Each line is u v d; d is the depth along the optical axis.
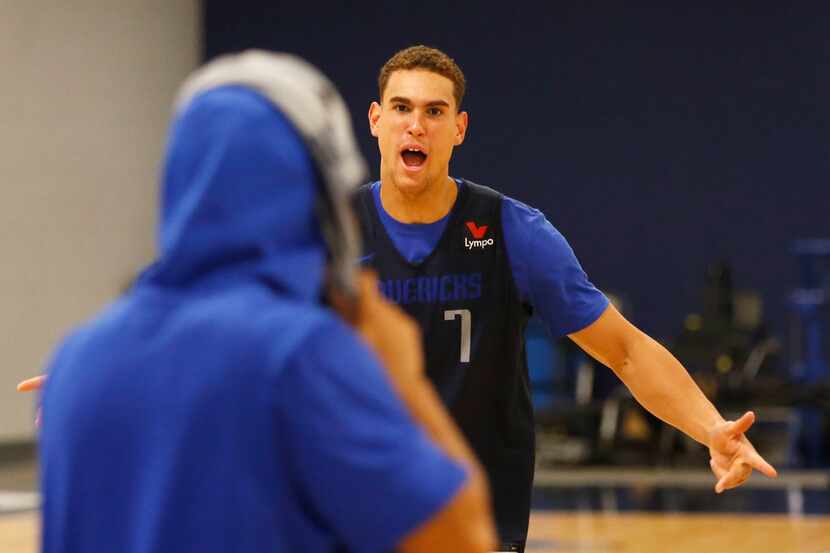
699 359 27.00
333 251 3.36
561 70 34.22
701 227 33.03
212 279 3.24
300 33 36.41
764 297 32.38
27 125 31.34
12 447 30.72
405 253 8.16
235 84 3.35
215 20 37.09
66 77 32.50
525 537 8.08
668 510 21.69
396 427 3.06
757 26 32.72
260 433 3.03
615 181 33.72
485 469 8.03
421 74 8.03
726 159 32.88
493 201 8.16
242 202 3.22
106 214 33.78
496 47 34.75
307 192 3.30
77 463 3.26
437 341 8.09
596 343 8.05
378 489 2.99
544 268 8.02
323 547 3.07
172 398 3.13
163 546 3.07
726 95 32.94
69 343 3.46
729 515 20.92
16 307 31.02
